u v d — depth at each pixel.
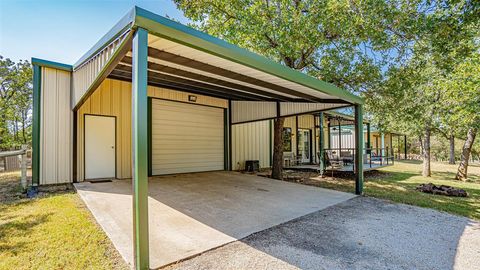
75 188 5.82
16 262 2.51
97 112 6.88
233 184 6.86
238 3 7.06
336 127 15.63
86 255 2.67
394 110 8.16
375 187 7.27
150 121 7.79
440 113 9.06
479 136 16.59
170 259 2.58
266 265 2.52
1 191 5.85
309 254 2.78
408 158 24.47
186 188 6.12
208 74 5.06
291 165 12.11
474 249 2.97
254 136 11.46
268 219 3.95
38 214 3.97
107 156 7.11
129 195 5.05
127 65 5.24
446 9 5.61
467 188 7.43
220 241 3.07
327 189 6.57
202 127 9.23
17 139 17.95
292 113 7.69
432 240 3.24
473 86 5.79
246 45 7.59
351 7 6.21
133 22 2.45
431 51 6.49
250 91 6.79
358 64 7.19
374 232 3.50
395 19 6.16
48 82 6.12
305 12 7.06
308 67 8.15
